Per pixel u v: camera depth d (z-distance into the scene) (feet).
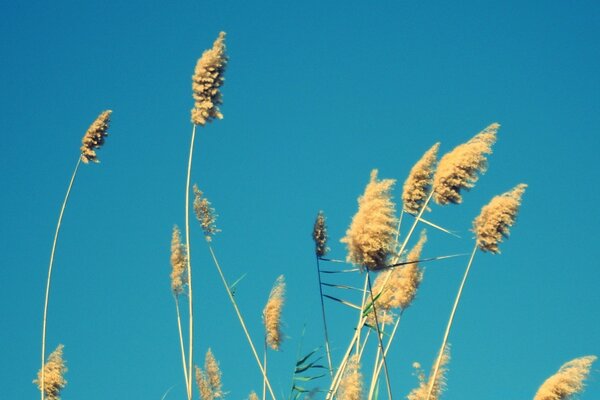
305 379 33.50
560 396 32.14
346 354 31.07
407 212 35.42
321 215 35.42
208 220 37.60
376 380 31.53
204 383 36.81
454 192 34.12
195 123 32.89
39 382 36.32
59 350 36.86
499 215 33.19
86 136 37.17
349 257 29.48
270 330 38.24
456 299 33.19
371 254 28.91
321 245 35.37
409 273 36.04
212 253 37.22
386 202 28.84
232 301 35.47
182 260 37.27
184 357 31.91
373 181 29.27
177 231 37.86
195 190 37.88
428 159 35.37
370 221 28.50
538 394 32.55
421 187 35.24
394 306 35.88
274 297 38.65
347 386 28.55
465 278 33.42
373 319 35.50
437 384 33.99
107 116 37.63
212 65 33.30
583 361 32.42
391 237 28.66
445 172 34.04
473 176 34.14
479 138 34.30
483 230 33.40
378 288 36.47
